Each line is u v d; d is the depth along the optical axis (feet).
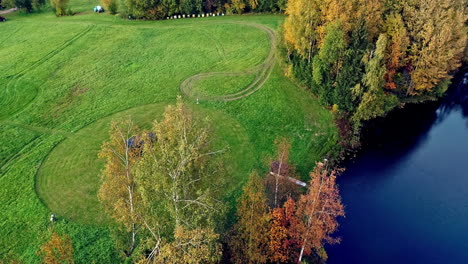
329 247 179.32
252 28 359.25
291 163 217.77
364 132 244.01
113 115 257.55
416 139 239.09
